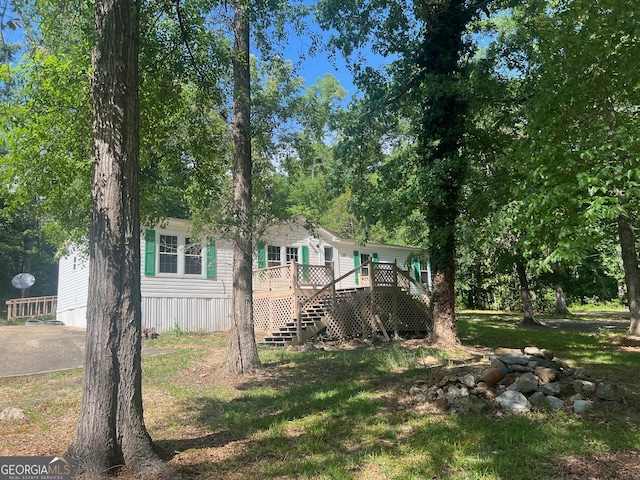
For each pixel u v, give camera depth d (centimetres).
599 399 614
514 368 671
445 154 1142
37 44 596
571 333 1542
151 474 401
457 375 701
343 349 1237
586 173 486
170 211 1812
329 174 1364
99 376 404
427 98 1155
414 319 1537
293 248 1991
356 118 1299
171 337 1448
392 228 1263
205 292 1703
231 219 888
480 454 448
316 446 478
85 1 593
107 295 414
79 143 780
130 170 439
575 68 614
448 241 1209
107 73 435
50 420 599
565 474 402
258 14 796
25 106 900
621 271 2086
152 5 643
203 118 839
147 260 1562
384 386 754
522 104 1089
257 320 1620
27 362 998
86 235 1277
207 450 475
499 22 1552
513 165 681
